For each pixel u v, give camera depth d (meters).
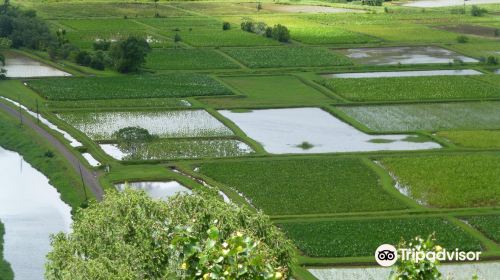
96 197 116.75
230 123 155.25
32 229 108.06
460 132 151.12
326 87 188.50
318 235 101.38
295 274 89.62
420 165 130.75
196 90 182.00
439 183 122.19
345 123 159.62
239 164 130.88
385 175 125.88
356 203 113.31
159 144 141.62
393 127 155.88
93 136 147.25
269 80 197.25
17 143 144.75
